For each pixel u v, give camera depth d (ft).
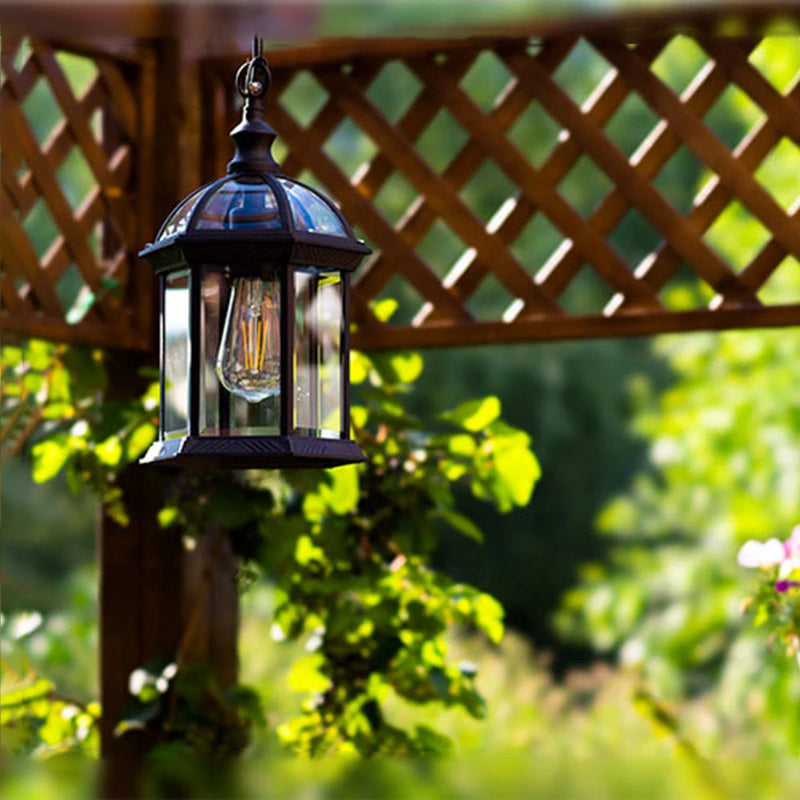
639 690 23.56
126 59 19.62
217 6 18.70
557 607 71.26
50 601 64.44
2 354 19.49
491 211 67.92
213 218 10.42
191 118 19.92
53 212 18.69
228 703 19.60
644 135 67.97
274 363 10.43
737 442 41.19
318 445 10.46
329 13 18.98
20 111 18.25
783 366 40.55
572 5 18.92
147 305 19.85
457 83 19.71
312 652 20.01
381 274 19.83
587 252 19.25
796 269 39.93
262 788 15.07
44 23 18.02
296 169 20.22
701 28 18.84
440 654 19.81
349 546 19.75
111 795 15.84
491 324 19.38
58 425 19.81
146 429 19.03
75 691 30.45
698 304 57.26
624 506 49.32
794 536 18.24
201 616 20.03
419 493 19.63
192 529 19.34
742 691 39.27
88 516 66.69
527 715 36.50
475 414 19.30
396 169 19.86
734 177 18.99
